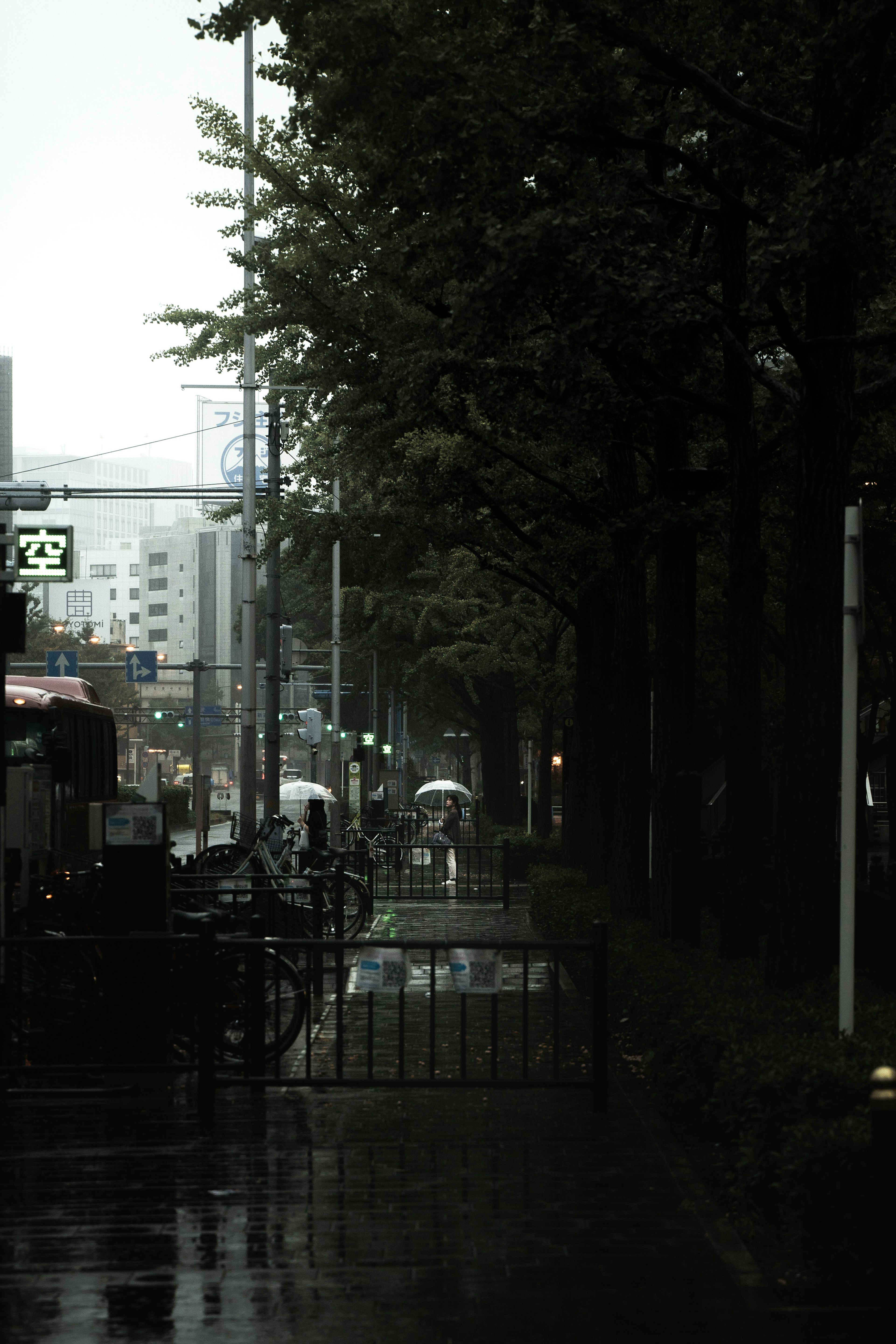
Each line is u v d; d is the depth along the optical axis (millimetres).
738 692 11406
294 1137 8305
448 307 13656
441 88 9492
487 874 32188
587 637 20453
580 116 9508
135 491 27188
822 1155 5688
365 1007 13203
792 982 9219
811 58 9156
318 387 17484
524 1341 5223
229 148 14953
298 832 22141
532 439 15109
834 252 8844
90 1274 5973
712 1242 6320
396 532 22984
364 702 75625
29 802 12500
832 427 9469
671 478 12820
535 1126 8578
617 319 9273
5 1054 9430
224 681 136625
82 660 101812
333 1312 5520
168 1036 9391
